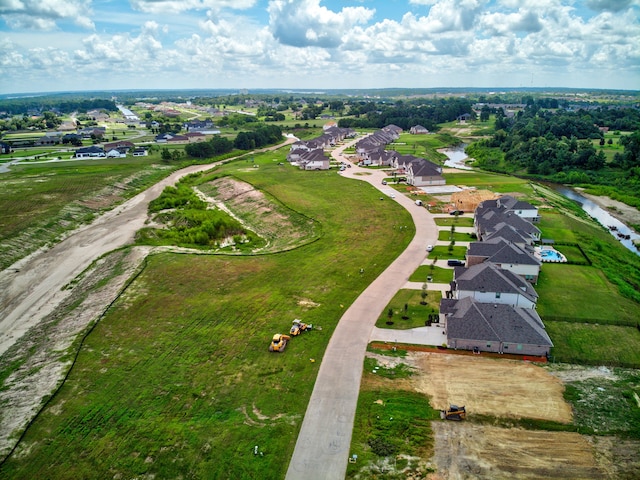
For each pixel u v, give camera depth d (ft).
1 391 152.97
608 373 154.61
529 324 165.37
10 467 120.06
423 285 215.51
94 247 289.12
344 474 114.62
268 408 138.21
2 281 243.60
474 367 156.25
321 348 167.73
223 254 263.29
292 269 238.89
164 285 222.89
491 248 225.76
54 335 185.26
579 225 310.86
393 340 172.04
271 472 115.65
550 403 138.82
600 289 209.77
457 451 121.19
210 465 118.11
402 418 132.98
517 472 114.42
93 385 151.12
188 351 168.25
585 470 114.83
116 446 125.49
